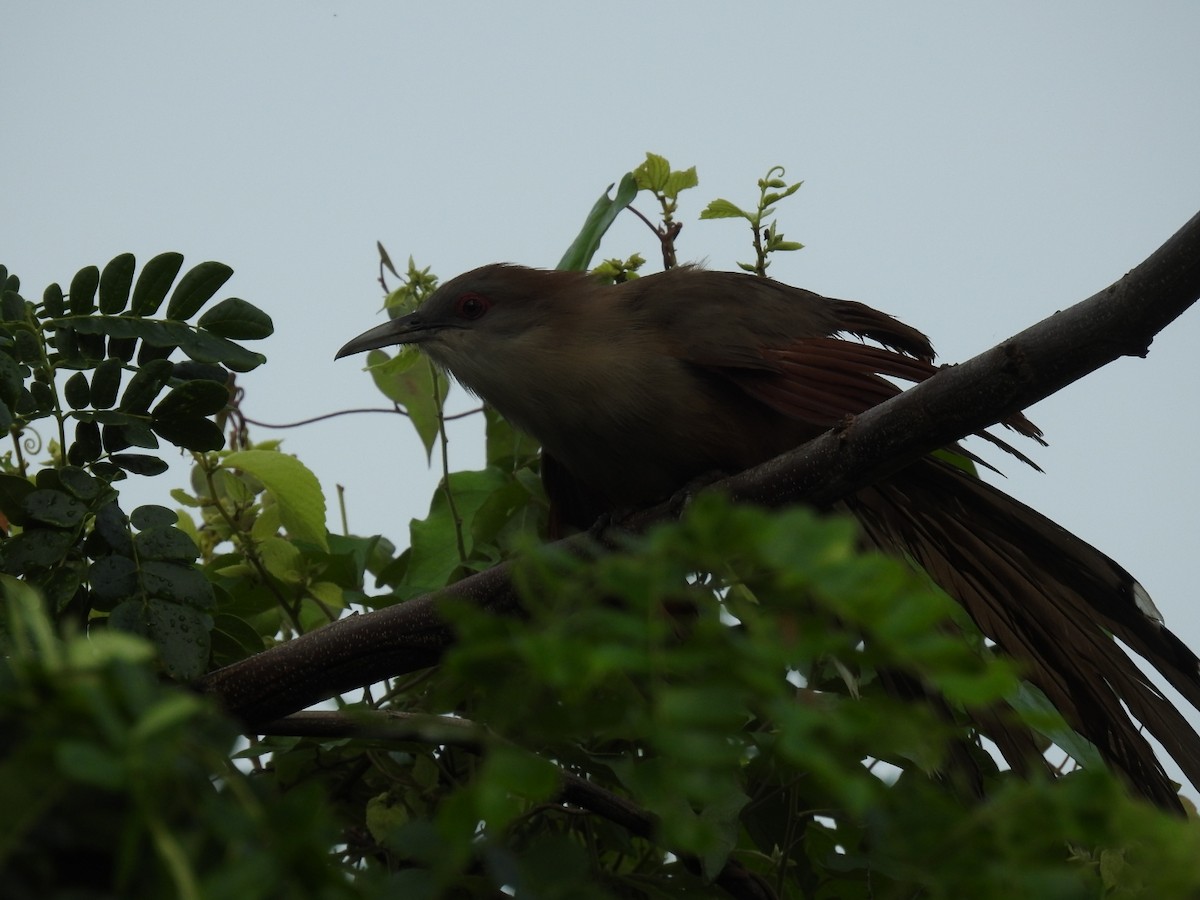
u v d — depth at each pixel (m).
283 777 6.77
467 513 8.25
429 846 2.62
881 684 6.59
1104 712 6.77
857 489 6.46
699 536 2.51
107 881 2.44
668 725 2.39
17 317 6.12
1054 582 7.24
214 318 6.39
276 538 7.64
